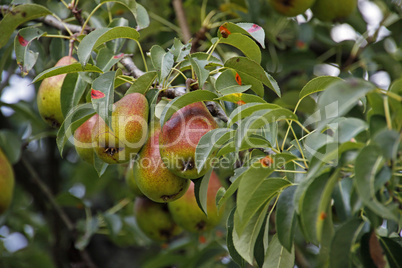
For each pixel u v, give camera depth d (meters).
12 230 3.84
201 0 3.35
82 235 3.37
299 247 3.12
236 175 1.83
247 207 1.66
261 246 1.85
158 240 2.72
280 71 3.28
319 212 1.43
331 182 1.44
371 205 1.35
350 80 1.32
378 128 1.42
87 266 3.48
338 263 1.57
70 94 2.10
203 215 2.43
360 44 3.36
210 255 3.06
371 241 1.59
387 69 3.23
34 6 2.21
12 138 3.02
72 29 2.49
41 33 2.23
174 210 2.45
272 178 1.63
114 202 3.99
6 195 2.38
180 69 1.92
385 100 1.41
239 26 1.90
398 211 1.55
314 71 3.51
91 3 2.96
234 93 1.73
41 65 2.65
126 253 4.15
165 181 1.79
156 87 1.89
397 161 1.45
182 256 3.16
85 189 3.82
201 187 1.82
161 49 1.83
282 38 3.42
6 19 2.20
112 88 1.74
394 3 3.11
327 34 3.35
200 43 3.05
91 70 1.85
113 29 1.82
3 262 3.56
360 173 1.36
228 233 1.86
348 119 1.48
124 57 2.18
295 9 2.88
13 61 3.23
